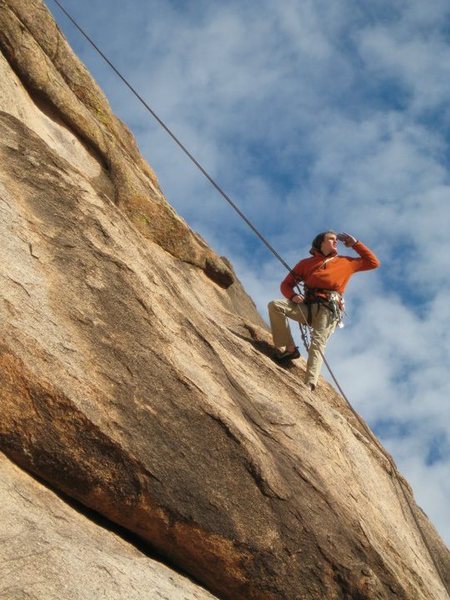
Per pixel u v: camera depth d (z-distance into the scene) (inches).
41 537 290.5
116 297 358.3
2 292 325.1
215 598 336.5
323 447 413.1
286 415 406.0
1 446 314.2
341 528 374.3
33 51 501.7
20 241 347.6
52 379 318.0
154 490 328.2
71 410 318.3
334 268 486.0
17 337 318.0
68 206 375.2
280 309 485.4
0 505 294.2
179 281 482.0
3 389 312.3
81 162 509.0
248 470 350.9
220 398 364.8
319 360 475.5
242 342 439.2
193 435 343.9
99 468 322.0
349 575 365.7
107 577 292.8
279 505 355.6
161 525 332.8
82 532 314.3
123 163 529.0
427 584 411.2
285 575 351.3
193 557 340.5
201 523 335.3
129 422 329.7
